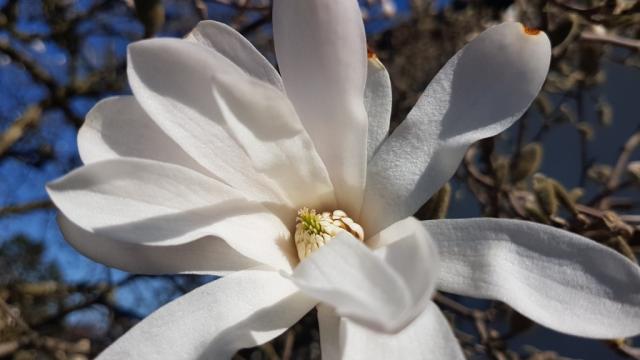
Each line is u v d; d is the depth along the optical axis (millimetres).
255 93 166
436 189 172
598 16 261
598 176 407
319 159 182
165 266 175
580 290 153
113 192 164
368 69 191
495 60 168
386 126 186
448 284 161
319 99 178
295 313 168
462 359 151
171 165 169
